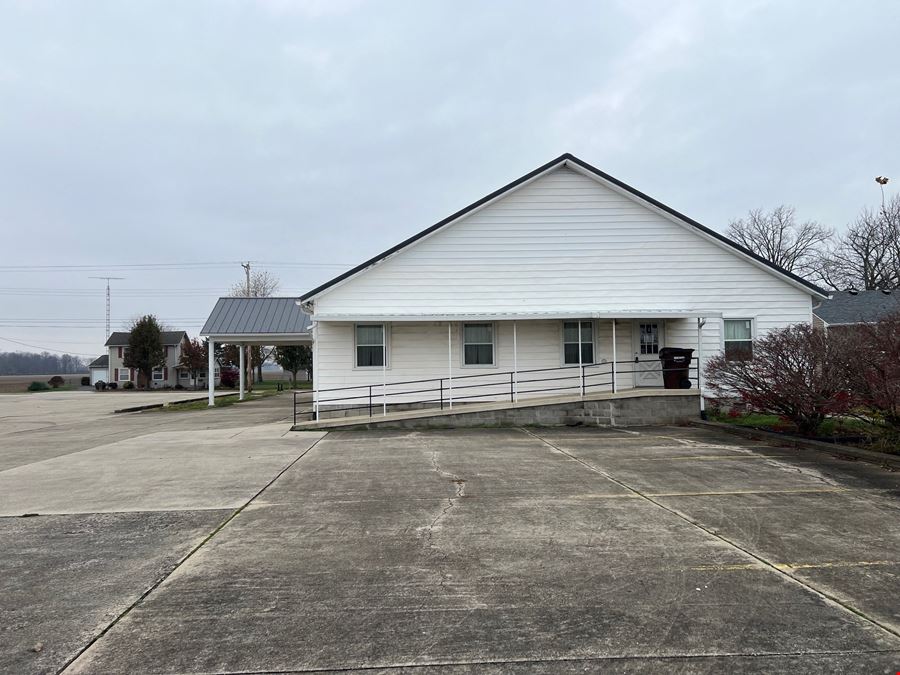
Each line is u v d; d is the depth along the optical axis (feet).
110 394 152.25
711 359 39.78
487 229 50.19
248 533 17.71
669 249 50.65
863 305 86.53
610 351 50.80
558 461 28.94
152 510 20.62
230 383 195.21
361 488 23.53
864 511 19.38
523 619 11.70
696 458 29.43
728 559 14.94
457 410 44.14
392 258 49.67
